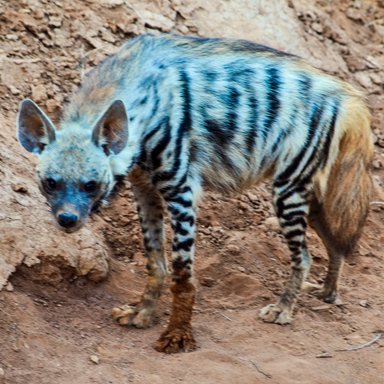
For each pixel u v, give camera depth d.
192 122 10.27
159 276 10.52
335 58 16.05
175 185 10.14
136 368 9.47
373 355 10.34
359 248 12.95
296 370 9.66
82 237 11.16
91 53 13.84
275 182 10.89
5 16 13.70
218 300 11.23
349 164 10.92
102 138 9.52
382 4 17.67
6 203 10.95
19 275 10.45
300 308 11.20
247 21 15.52
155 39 10.62
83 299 10.76
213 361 9.68
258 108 10.61
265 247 12.39
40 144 9.62
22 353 9.38
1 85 12.88
